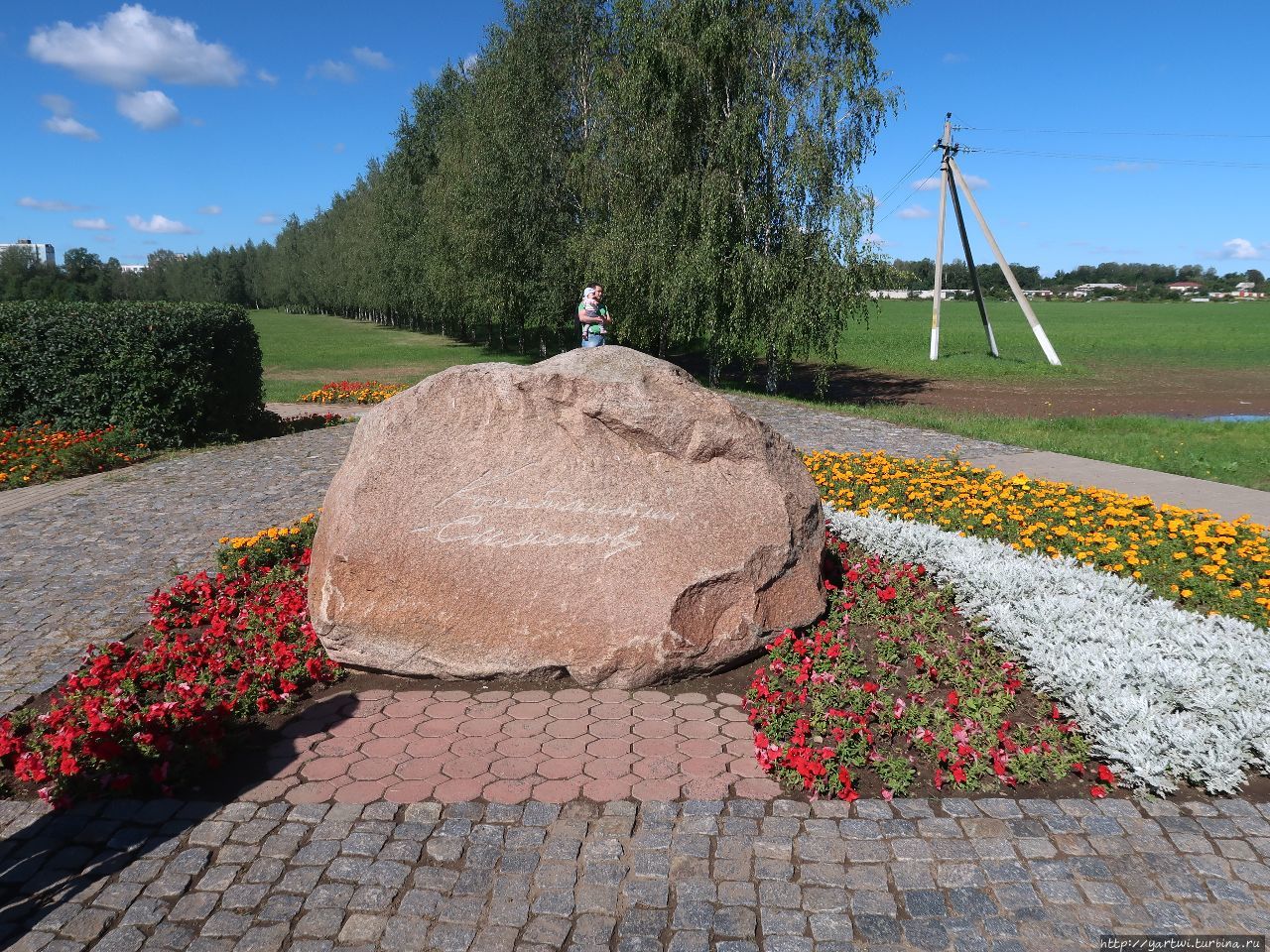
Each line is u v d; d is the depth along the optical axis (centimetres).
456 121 3422
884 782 381
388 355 3625
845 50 1847
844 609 566
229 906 308
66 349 1251
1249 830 348
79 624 584
